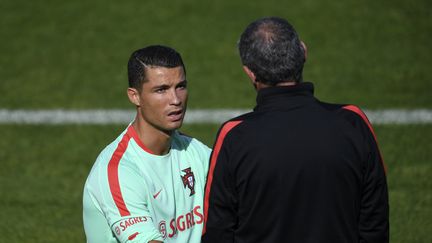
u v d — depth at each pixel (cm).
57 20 4984
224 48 4597
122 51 4631
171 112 1312
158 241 1289
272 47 1205
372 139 1233
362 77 4256
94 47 4691
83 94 4197
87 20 4969
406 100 3978
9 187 3002
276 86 1230
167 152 1391
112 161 1340
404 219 2559
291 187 1200
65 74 4422
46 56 4622
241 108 3938
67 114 3931
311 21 4825
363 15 4869
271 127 1212
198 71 4366
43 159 3356
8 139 3612
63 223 2603
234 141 1218
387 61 4412
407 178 2977
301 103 1230
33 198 2872
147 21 4916
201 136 3547
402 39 4628
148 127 1346
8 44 4762
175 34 4759
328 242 1213
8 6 5184
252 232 1227
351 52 4512
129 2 5147
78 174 3167
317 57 4469
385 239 1251
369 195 1231
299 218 1209
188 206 1402
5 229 2530
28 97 4172
